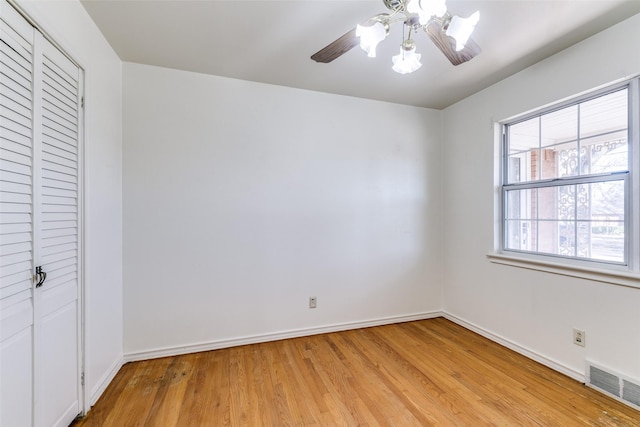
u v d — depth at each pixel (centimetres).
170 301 223
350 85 254
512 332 234
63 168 140
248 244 244
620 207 175
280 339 253
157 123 220
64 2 138
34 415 120
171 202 223
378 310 289
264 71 228
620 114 175
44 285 127
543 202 221
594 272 178
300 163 260
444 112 310
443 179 312
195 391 178
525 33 177
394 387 182
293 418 154
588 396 171
